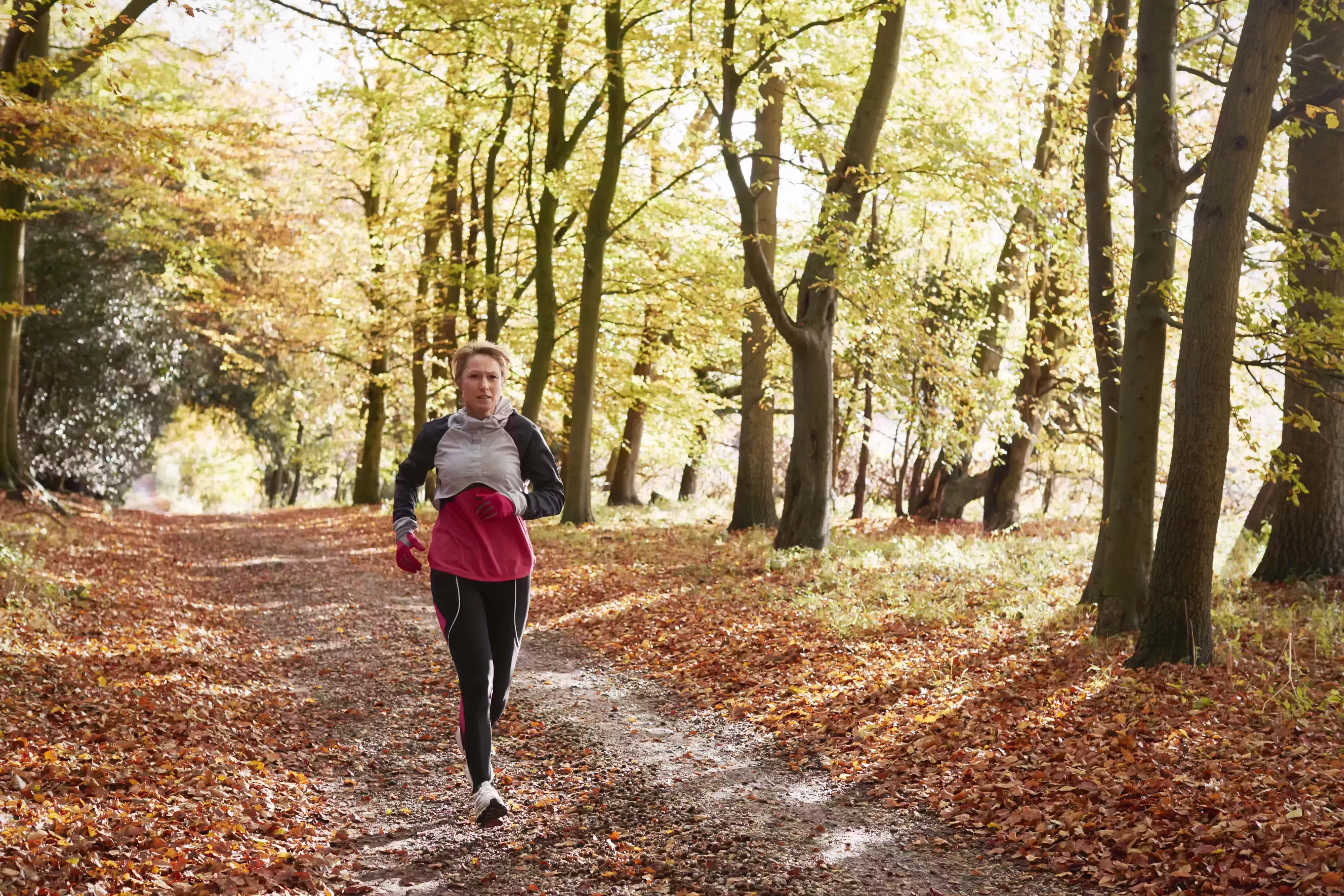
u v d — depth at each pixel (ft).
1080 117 34.12
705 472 108.68
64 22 30.04
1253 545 37.99
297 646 29.32
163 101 58.80
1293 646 22.52
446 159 69.82
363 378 91.20
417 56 43.32
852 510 77.82
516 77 58.23
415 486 14.14
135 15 41.65
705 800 15.94
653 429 79.15
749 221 41.88
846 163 42.32
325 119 78.07
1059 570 38.06
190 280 71.67
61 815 13.17
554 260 68.74
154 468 99.04
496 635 13.94
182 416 101.14
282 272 79.05
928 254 68.49
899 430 68.95
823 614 30.01
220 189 62.95
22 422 71.61
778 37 43.83
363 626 32.48
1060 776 15.99
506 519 13.84
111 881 11.32
